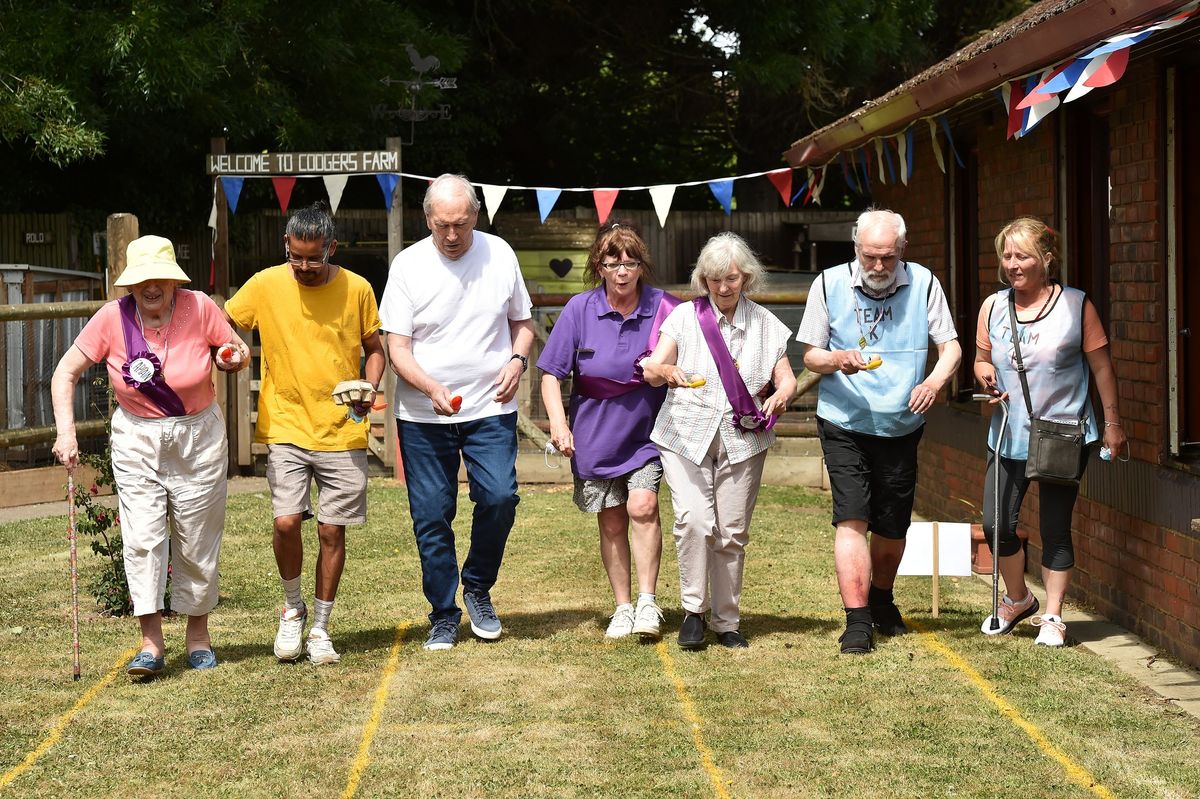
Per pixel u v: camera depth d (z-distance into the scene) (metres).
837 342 6.18
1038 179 7.82
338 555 6.04
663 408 6.13
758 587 7.66
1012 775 4.54
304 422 5.96
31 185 18.48
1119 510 6.69
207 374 5.78
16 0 14.16
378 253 19.17
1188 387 6.13
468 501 11.19
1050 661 5.94
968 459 9.12
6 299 12.28
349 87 18.39
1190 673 5.79
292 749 4.88
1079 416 6.19
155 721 5.21
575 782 4.51
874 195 11.80
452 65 19.52
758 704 5.33
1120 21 5.12
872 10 22.31
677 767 4.64
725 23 22.75
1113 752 4.75
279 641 6.03
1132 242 6.53
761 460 6.19
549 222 20.20
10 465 11.19
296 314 5.92
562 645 6.30
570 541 9.20
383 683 5.70
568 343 6.30
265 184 20.88
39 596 7.43
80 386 11.70
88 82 15.12
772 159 25.27
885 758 4.71
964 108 8.25
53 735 5.05
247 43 16.38
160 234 19.92
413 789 4.48
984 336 6.41
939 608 7.03
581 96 25.88
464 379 6.19
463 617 6.95
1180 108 6.13
